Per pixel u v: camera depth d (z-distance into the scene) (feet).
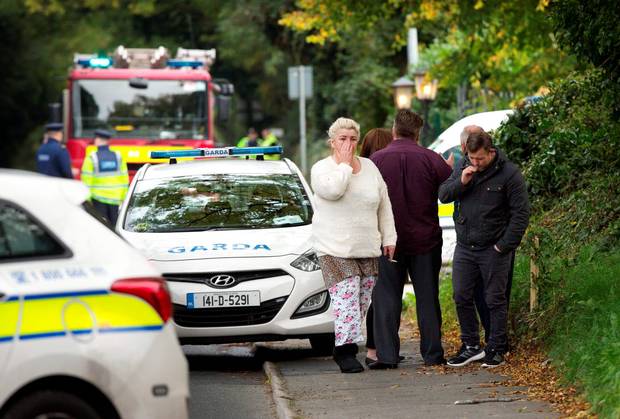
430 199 87.10
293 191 100.58
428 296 87.10
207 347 105.09
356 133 82.28
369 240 82.84
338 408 72.13
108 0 421.59
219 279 88.74
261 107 448.24
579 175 111.55
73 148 204.13
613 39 93.15
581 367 72.38
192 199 98.78
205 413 74.43
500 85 202.39
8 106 438.40
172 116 205.67
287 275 89.61
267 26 385.29
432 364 86.99
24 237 52.75
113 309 52.65
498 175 83.92
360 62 312.50
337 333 84.12
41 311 51.90
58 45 431.84
